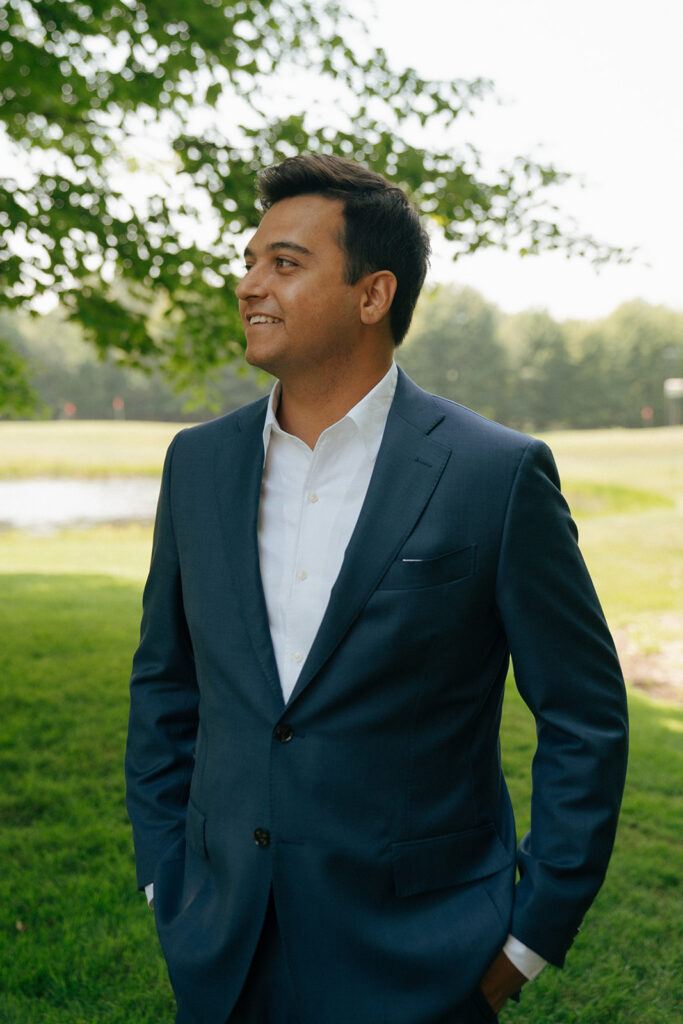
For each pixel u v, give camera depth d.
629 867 3.21
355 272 1.30
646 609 9.99
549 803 1.30
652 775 4.30
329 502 1.32
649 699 6.50
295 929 1.23
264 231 1.32
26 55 5.37
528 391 76.69
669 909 2.91
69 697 5.16
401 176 6.07
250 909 1.25
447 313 77.06
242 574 1.32
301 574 1.30
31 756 4.16
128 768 1.56
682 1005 2.41
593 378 77.19
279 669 1.30
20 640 6.60
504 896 1.28
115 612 8.23
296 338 1.30
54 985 2.41
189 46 5.80
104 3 5.40
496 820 1.37
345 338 1.32
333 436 1.32
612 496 23.59
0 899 2.83
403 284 1.35
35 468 29.67
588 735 1.29
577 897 1.25
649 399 77.38
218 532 1.36
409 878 1.23
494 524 1.25
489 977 1.27
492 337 77.12
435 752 1.26
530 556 1.26
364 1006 1.21
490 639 1.31
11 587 9.83
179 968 1.31
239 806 1.28
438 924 1.24
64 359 71.94
